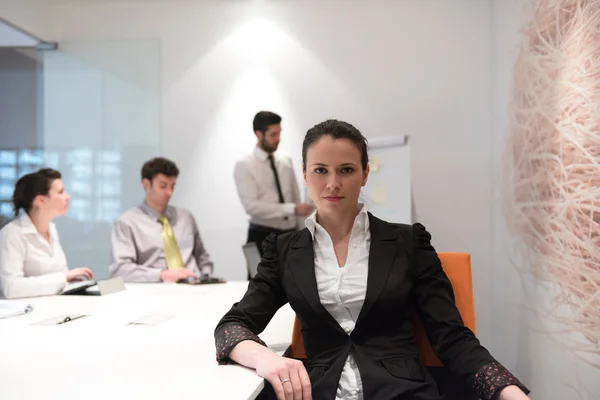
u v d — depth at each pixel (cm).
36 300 225
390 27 397
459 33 389
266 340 150
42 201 262
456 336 121
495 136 363
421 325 139
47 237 273
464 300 141
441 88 391
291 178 406
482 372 110
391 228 138
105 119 420
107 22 421
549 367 242
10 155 422
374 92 399
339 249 138
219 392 100
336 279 132
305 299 131
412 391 118
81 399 97
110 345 140
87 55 420
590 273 189
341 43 402
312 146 135
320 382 123
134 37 420
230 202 412
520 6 293
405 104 395
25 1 402
